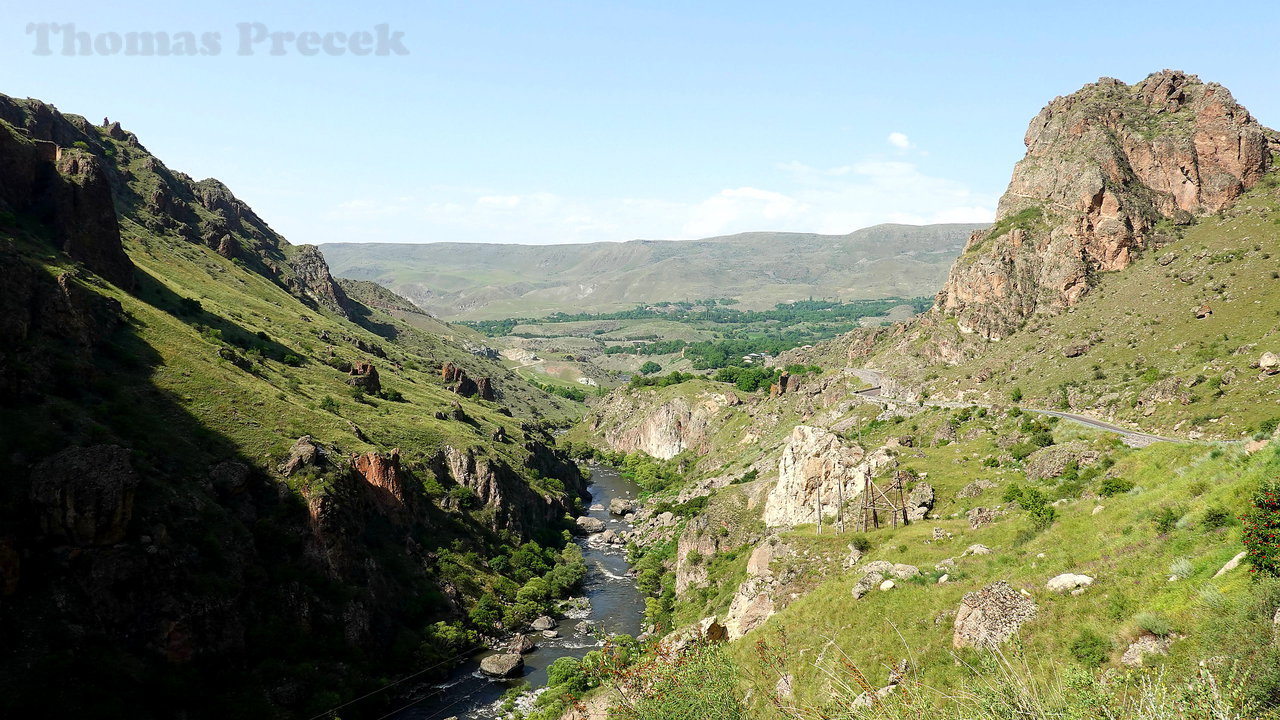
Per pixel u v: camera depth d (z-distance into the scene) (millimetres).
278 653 81938
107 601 71812
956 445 113688
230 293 196125
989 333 170875
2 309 88438
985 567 47719
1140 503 43469
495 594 116375
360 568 99562
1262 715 16422
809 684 41875
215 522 86938
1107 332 143875
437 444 144625
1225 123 165375
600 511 187625
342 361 175625
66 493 72938
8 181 121000
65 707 62719
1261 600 22984
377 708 83250
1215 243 149250
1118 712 16359
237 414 109188
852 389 181125
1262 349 107500
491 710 83688
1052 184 183000
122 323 114125
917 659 37875
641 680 31094
